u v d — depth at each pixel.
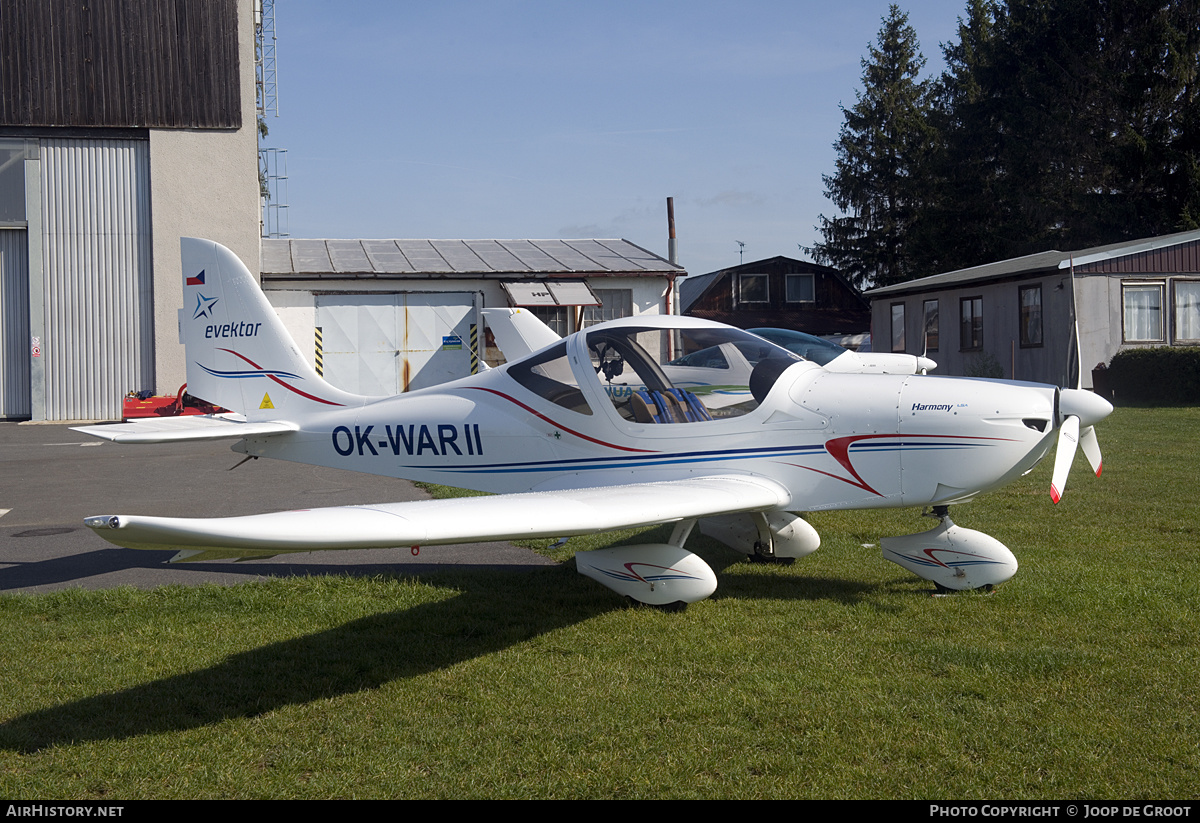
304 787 2.74
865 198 40.31
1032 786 2.65
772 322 33.97
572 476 5.36
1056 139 28.09
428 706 3.33
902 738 2.98
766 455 4.90
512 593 4.90
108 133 16.78
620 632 4.17
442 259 19.72
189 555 3.67
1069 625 4.07
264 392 6.46
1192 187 24.88
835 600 4.63
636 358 5.20
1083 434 4.92
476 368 18.77
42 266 16.66
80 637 4.17
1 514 7.54
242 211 17.27
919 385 4.75
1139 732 2.96
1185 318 17.06
